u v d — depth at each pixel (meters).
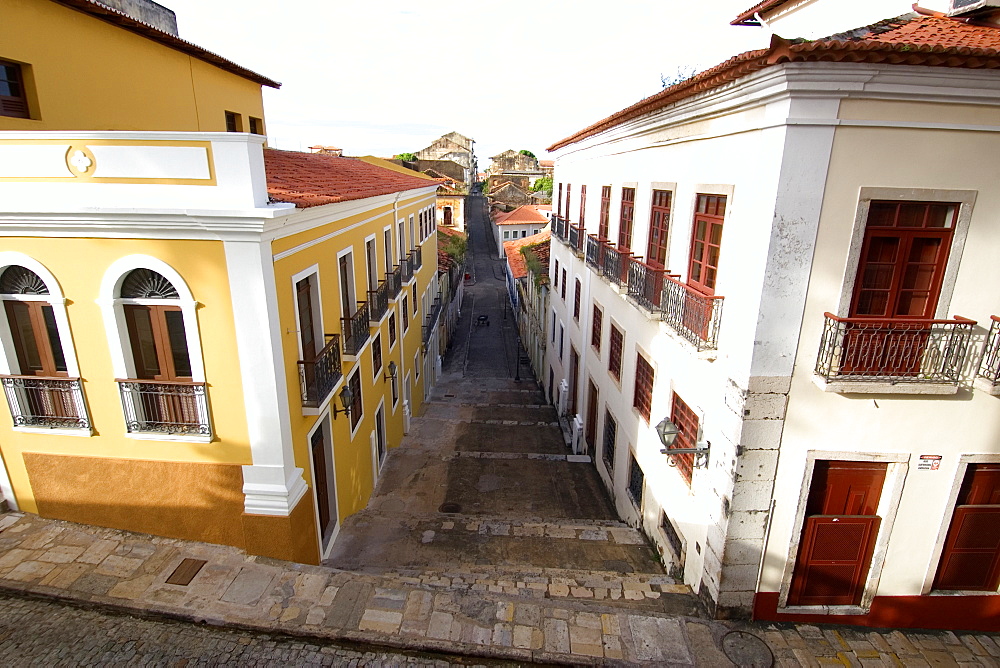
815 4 8.49
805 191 4.87
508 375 23.02
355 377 9.43
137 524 6.70
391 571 7.30
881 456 5.61
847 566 6.11
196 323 5.80
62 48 7.32
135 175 5.43
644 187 8.77
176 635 5.39
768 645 5.77
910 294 5.33
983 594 6.18
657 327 7.89
